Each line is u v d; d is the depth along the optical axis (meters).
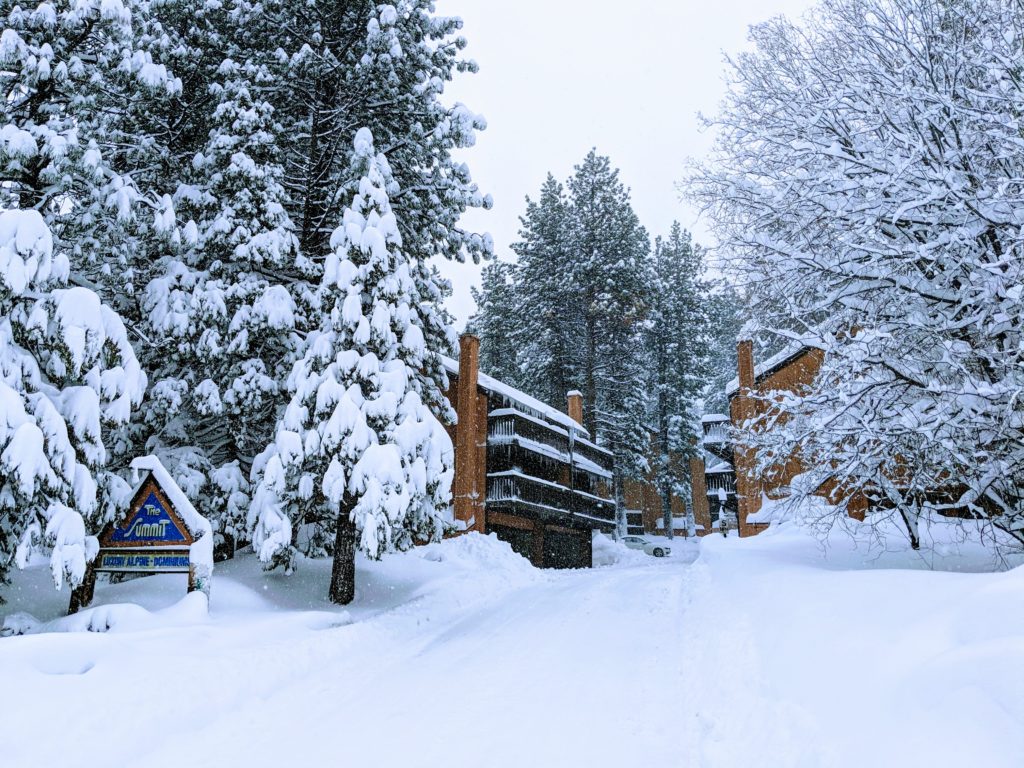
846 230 9.73
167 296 14.92
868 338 8.55
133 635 7.72
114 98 15.01
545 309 47.56
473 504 27.11
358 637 10.31
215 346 14.49
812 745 4.12
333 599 13.02
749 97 11.81
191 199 15.94
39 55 11.59
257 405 14.59
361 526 11.75
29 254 9.40
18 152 10.41
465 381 28.34
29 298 9.72
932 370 9.18
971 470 8.91
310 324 16.17
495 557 21.48
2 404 8.59
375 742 5.96
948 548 12.55
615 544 40.88
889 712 3.83
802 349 11.89
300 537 15.51
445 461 13.54
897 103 9.90
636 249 49.28
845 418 9.41
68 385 10.19
